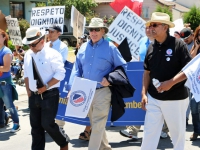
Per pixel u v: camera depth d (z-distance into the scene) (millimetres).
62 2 31766
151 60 4020
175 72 3898
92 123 4418
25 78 4570
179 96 3926
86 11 32781
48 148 5332
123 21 6164
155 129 4035
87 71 4430
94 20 4305
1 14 7949
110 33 6180
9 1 24938
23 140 5785
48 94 4379
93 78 4391
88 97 4340
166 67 3898
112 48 4375
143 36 6113
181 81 3791
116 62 4379
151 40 5539
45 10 7363
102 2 36062
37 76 4312
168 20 3850
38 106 4445
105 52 4359
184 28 6676
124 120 5559
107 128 6539
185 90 3990
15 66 11125
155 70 3973
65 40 26328
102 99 4355
